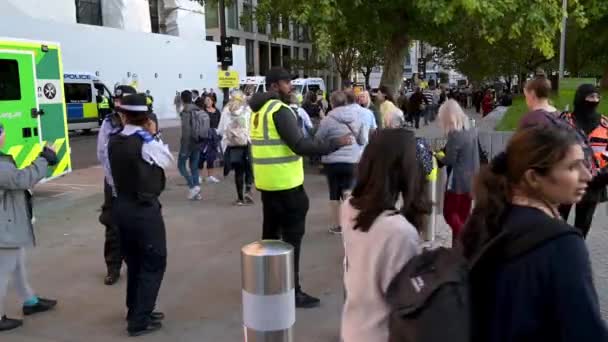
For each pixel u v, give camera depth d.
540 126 1.81
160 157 4.15
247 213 8.43
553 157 1.69
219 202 9.25
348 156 6.75
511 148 1.78
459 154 5.33
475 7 9.63
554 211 1.78
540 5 10.59
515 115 14.12
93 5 34.03
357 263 2.04
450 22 10.88
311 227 7.48
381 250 1.95
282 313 2.94
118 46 30.66
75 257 6.41
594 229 6.66
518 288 1.60
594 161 4.27
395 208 2.06
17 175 4.19
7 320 4.51
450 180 5.45
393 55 12.09
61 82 9.63
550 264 1.56
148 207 4.21
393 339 1.73
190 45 37.41
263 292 2.91
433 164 5.53
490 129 11.88
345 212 2.17
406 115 22.58
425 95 28.23
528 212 1.69
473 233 1.81
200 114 9.27
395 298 1.74
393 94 10.75
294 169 4.61
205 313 4.80
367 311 2.02
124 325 4.58
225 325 4.57
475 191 1.85
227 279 5.64
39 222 8.06
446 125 5.38
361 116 6.75
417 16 10.67
